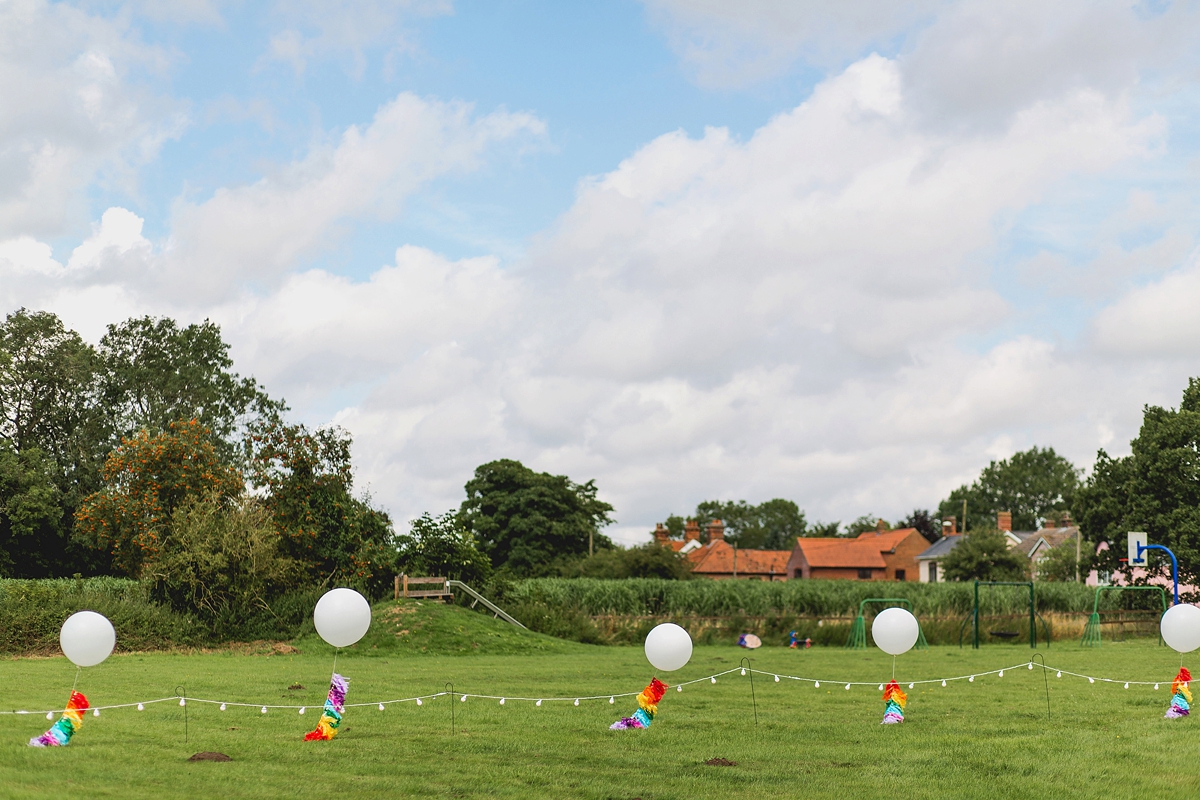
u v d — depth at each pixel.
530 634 30.33
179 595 27.27
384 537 32.06
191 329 67.31
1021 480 140.50
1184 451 45.03
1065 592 44.62
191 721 12.65
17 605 24.70
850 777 9.67
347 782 8.96
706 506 158.62
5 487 55.97
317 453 31.19
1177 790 9.18
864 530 141.50
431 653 26.12
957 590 41.94
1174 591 35.88
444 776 9.37
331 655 25.45
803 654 29.02
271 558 28.17
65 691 15.45
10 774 8.54
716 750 11.20
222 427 65.62
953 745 11.66
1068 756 10.84
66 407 63.00
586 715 14.04
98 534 32.97
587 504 82.06
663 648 12.57
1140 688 18.67
